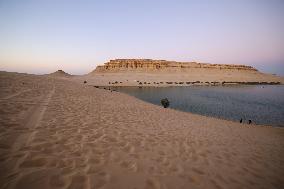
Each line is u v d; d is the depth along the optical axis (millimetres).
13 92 10195
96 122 6625
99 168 3439
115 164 3703
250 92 45719
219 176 3928
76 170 3236
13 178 2744
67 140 4488
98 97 14938
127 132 6004
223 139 7113
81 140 4641
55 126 5406
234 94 40656
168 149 5051
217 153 5340
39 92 11898
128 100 17062
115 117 8180
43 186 2682
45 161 3361
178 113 13484
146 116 9820
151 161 4113
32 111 6773
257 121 17234
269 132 10289
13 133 4375
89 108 9344
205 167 4254
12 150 3559
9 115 5797
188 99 31156
